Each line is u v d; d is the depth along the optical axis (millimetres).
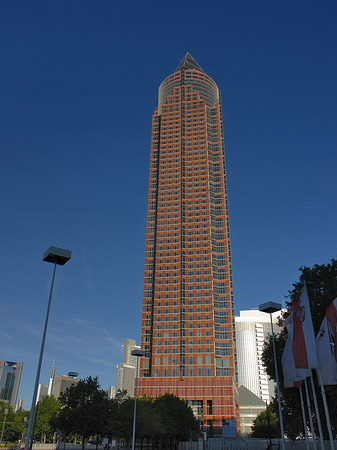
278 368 57375
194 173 198250
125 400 84438
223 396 148625
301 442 65875
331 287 51594
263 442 87562
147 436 91562
